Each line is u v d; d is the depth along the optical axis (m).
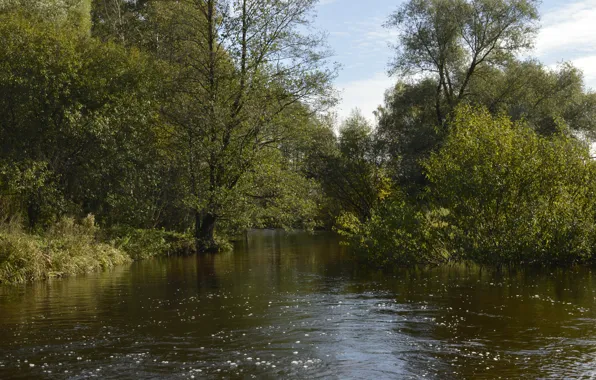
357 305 11.05
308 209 26.53
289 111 25.78
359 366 7.03
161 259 22.39
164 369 6.91
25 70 22.16
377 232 17.66
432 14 35.56
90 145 23.14
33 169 20.92
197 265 19.72
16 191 21.22
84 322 9.63
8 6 25.62
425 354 7.51
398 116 37.91
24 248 15.89
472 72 36.56
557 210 16.12
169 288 13.81
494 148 16.61
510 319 9.52
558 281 13.48
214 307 11.05
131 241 23.00
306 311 10.52
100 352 7.68
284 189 25.58
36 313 10.49
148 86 25.11
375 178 37.44
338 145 37.12
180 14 25.48
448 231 16.92
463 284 13.47
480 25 35.16
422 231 17.14
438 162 17.84
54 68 22.72
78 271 17.27
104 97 23.91
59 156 22.97
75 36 24.94
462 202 16.48
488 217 16.39
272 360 7.28
